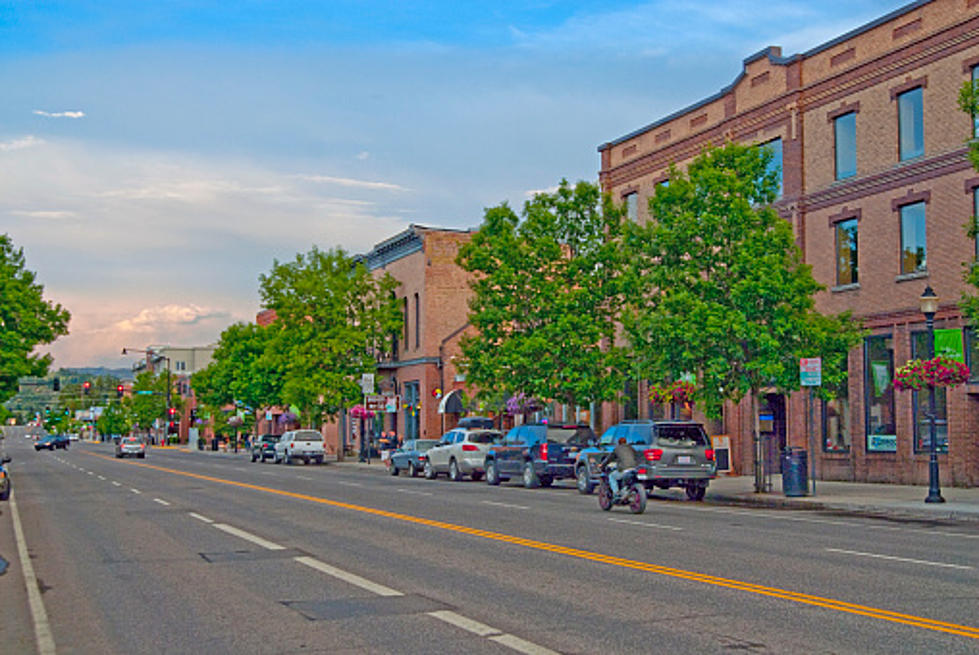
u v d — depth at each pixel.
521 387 37.72
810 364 25.23
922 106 28.39
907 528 18.19
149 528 19.14
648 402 39.47
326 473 44.72
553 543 15.72
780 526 18.48
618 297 37.28
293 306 60.00
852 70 30.67
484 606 10.27
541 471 31.66
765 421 34.28
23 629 9.70
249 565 13.70
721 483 31.09
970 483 26.59
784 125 33.19
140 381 134.25
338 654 8.24
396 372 62.19
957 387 26.86
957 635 8.53
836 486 28.31
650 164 39.84
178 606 10.70
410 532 17.66
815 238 31.97
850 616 9.41
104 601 11.15
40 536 18.12
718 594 10.75
